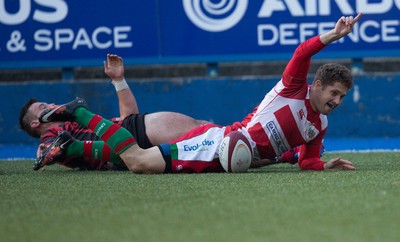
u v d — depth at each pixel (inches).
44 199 558.9
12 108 1209.4
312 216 467.2
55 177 707.4
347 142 1139.3
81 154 749.9
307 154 724.7
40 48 1194.6
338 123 1184.2
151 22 1184.2
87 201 543.2
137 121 764.0
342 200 518.0
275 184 600.7
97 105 1203.2
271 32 1167.0
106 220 472.4
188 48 1184.2
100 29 1188.5
